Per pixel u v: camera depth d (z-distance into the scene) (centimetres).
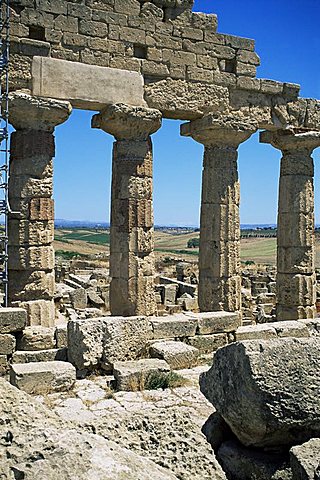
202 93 1839
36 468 383
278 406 590
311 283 2069
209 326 1499
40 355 1273
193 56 1827
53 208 1617
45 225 1602
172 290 2944
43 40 1617
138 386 1151
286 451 623
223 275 1873
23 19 1584
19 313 1287
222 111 1877
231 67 1922
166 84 1781
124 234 1719
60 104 1580
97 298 2762
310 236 2077
